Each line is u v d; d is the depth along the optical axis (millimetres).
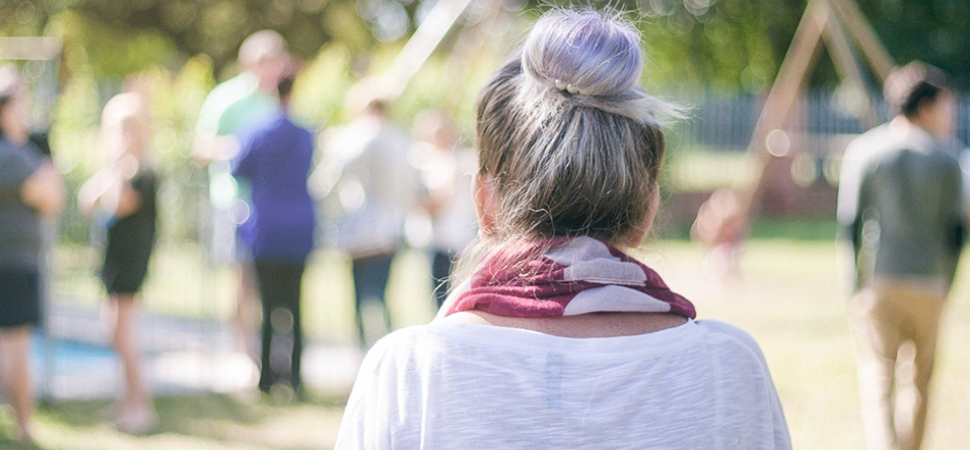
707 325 1164
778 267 12141
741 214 10938
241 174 5527
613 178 1129
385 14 20625
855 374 6363
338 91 11711
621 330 1113
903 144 3994
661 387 1076
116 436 4844
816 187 19234
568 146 1125
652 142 1178
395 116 10633
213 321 7062
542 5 1269
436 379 1064
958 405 5586
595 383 1059
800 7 20297
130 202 4820
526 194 1135
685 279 11047
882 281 4020
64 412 5254
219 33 19125
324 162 6785
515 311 1104
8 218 4480
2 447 4551
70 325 7516
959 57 21312
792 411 5512
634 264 1151
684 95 16844
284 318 5742
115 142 4867
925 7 20766
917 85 4016
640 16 1298
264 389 5684
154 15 18469
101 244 5156
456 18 7234
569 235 1148
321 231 6977
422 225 6176
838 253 13539
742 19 20500
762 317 8641
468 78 9820
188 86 9617
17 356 4633
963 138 18375
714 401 1092
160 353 6652
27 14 18312
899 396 4277
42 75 5781
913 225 3971
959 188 3973
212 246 6273
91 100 6629
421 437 1048
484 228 1218
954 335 7660
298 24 19234
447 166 5836
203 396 5688
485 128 1193
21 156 4457
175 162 8977
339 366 6480
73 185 8461
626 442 1044
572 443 1033
